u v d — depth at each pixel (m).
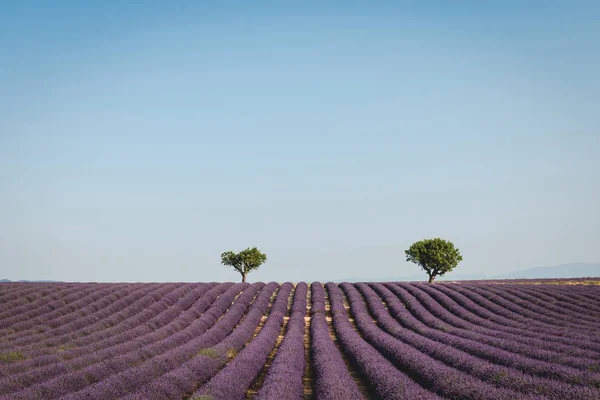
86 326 24.09
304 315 30.06
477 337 18.23
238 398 11.90
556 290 32.28
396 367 15.23
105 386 11.77
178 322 24.75
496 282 48.91
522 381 10.52
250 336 23.02
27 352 17.00
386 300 34.28
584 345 15.46
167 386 11.77
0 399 10.93
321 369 13.74
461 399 10.20
